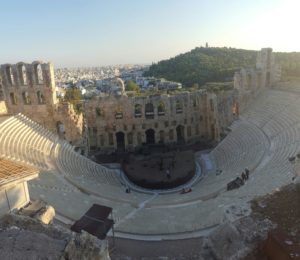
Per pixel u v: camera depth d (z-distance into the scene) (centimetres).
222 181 3684
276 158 3531
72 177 3528
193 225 2484
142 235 2388
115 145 6175
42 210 1902
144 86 16500
